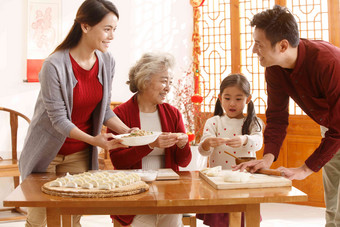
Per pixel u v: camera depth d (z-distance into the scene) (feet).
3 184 13.50
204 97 15.94
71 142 6.94
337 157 7.66
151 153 7.01
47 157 6.57
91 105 6.91
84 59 6.68
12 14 13.65
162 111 7.18
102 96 6.97
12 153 13.01
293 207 13.84
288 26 5.76
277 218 12.54
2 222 12.14
